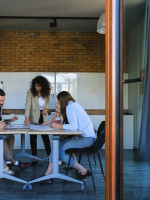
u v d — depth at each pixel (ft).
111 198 7.27
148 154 7.13
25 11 20.22
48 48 25.29
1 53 25.16
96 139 12.61
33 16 21.30
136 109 7.52
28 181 12.74
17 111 24.66
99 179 13.84
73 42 25.35
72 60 25.31
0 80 24.35
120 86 7.32
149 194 7.08
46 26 23.91
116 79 7.32
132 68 7.32
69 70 25.26
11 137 15.66
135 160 7.29
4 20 22.17
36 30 25.22
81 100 24.66
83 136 12.66
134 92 7.42
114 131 7.29
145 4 7.18
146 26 7.16
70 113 12.39
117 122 7.32
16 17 21.31
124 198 7.26
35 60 25.22
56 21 22.31
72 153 12.48
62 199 10.90
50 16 21.30
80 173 13.44
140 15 7.22
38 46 25.26
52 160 12.60
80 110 12.62
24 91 24.39
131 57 7.29
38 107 17.75
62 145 12.59
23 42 25.23
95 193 11.68
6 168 13.71
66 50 25.32
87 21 22.25
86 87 24.72
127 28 7.28
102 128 13.09
